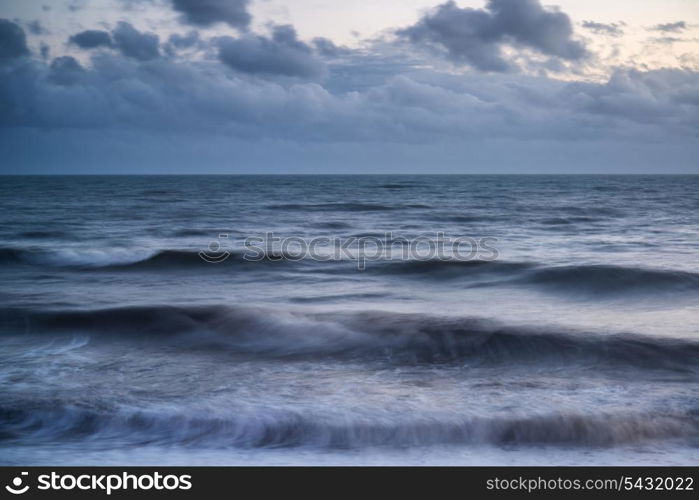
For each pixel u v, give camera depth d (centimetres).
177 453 657
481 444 682
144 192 7288
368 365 958
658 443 682
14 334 1130
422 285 1648
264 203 5081
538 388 834
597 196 6169
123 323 1186
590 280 1630
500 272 1780
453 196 6259
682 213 3956
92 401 784
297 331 1134
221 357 1008
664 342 1023
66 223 3331
